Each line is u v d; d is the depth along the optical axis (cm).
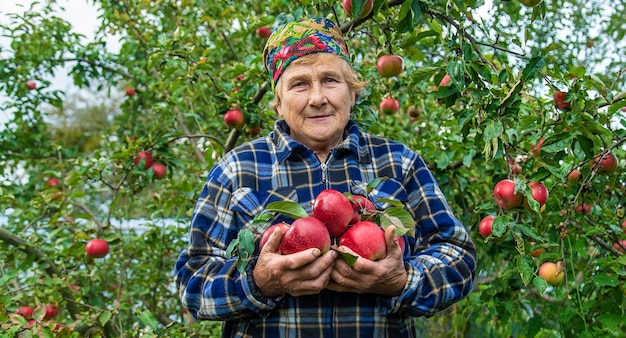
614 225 242
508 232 194
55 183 405
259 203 143
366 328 134
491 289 263
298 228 121
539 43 410
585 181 197
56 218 304
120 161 311
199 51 391
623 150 233
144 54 419
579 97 180
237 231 144
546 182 227
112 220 485
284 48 149
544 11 189
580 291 242
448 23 186
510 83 177
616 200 251
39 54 412
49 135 472
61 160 430
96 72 428
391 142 157
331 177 147
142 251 379
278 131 154
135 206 413
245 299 129
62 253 317
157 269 375
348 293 136
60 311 325
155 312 365
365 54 318
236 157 150
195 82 315
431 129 336
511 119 170
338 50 149
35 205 325
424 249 148
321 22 152
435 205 150
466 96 186
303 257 118
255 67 269
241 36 375
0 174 428
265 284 127
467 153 261
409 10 181
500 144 170
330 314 135
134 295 364
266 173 148
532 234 177
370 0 191
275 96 159
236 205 142
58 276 302
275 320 135
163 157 313
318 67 146
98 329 260
